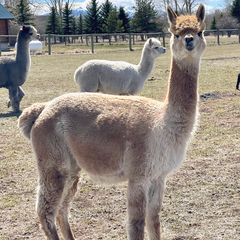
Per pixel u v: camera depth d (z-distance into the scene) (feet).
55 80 52.16
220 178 17.65
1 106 35.53
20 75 32.24
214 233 13.00
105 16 172.86
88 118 11.50
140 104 11.43
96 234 13.12
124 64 29.68
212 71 56.49
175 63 10.63
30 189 16.90
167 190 16.52
